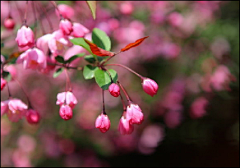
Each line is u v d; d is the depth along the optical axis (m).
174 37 1.70
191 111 1.76
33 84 1.69
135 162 1.85
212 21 1.75
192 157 1.89
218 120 1.84
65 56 1.02
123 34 1.46
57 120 1.68
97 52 0.83
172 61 1.74
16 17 1.43
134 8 1.58
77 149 1.72
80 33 0.90
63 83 1.67
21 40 0.88
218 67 1.69
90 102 1.67
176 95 1.72
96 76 0.85
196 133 1.83
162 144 1.88
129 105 0.86
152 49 1.69
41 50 0.90
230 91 1.73
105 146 1.73
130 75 1.74
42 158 1.66
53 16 1.41
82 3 1.32
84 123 1.66
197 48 1.72
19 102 0.94
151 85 0.86
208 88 1.69
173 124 1.77
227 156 1.85
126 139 1.73
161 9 1.62
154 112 1.78
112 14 1.39
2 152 1.63
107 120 0.86
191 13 1.70
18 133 1.65
